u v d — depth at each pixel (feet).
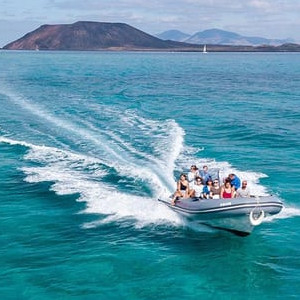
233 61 596.70
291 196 61.46
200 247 47.60
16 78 236.43
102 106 135.03
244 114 129.18
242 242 48.88
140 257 45.16
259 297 38.96
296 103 156.15
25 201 59.52
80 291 39.50
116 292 39.42
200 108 139.44
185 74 307.37
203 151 84.74
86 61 513.45
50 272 42.39
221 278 41.81
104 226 52.01
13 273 42.22
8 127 102.42
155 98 161.79
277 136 99.30
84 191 62.18
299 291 39.83
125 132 97.66
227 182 50.34
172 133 97.96
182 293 39.37
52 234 50.14
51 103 139.74
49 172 70.18
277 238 49.55
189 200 51.67
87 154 79.61
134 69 360.89
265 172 71.97
